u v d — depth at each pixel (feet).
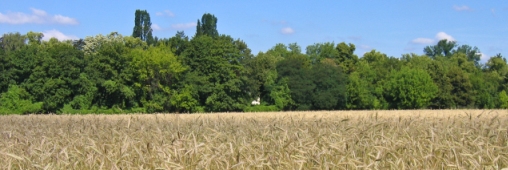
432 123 49.29
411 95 233.55
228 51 209.05
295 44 379.96
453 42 459.32
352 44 330.75
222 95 199.72
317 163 26.05
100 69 193.98
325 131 37.70
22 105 181.98
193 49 205.16
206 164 25.71
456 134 37.65
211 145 29.94
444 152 29.27
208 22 306.14
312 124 50.01
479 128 42.78
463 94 245.86
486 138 35.06
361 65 268.21
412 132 39.73
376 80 246.88
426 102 239.09
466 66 317.22
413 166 26.40
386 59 307.37
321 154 27.22
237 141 33.53
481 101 250.98
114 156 28.07
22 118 82.43
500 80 270.87
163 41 228.63
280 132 38.86
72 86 190.70
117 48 196.13
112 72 190.70
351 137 33.22
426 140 32.60
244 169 25.89
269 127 42.52
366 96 230.68
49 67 187.01
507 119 74.33
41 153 29.37
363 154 28.89
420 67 271.49
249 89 212.02
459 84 246.88
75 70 188.55
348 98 233.14
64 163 27.78
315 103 224.12
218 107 199.93
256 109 213.05
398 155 28.50
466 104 249.14
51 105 185.06
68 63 188.96
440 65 256.52
